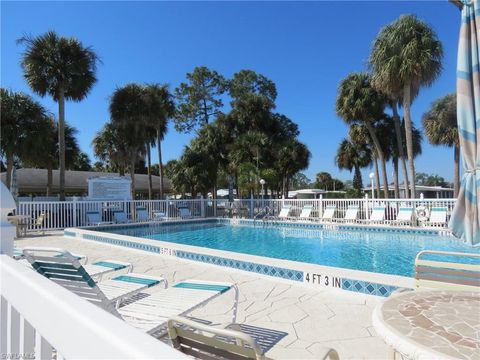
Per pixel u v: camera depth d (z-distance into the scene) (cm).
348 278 507
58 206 1473
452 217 282
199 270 667
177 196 3703
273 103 3256
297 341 346
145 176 3659
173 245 807
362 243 1211
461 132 277
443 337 172
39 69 1706
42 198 1922
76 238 1173
